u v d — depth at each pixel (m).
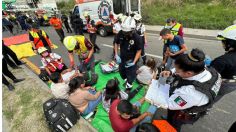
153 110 3.06
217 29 8.83
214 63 2.15
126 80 4.09
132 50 3.43
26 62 6.92
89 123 3.31
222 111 3.42
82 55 4.21
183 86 1.84
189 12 12.09
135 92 3.97
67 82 4.03
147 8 14.93
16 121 3.76
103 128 3.27
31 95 4.44
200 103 1.75
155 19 12.04
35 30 5.18
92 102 3.61
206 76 1.78
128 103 2.46
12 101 4.39
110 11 9.27
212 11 11.14
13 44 9.79
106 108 3.54
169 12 13.26
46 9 22.47
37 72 5.93
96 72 5.24
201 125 3.14
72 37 3.93
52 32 13.42
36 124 3.56
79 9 11.30
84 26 11.16
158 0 15.81
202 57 1.67
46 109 3.23
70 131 3.23
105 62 6.18
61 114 3.14
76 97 3.33
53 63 4.71
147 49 7.14
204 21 9.74
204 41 7.57
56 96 3.60
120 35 3.43
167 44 3.84
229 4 11.76
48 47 5.55
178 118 2.22
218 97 2.45
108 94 3.35
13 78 5.06
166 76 2.54
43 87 4.70
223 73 2.11
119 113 2.50
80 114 3.56
